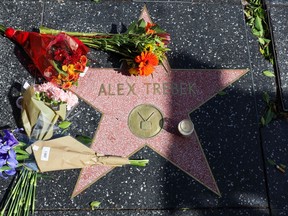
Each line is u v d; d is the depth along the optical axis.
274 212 2.20
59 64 2.19
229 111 2.36
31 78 2.31
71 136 2.21
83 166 2.12
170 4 2.55
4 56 2.34
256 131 2.34
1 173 2.06
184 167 2.23
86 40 2.33
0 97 2.27
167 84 2.37
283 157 2.31
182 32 2.50
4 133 2.11
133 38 2.27
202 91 2.38
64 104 2.21
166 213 2.15
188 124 2.22
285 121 2.38
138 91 2.34
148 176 2.20
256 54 2.51
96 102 2.30
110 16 2.49
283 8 2.60
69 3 2.49
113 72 2.36
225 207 2.19
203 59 2.45
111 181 2.17
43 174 2.14
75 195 2.13
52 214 2.10
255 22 2.57
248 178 2.25
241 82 2.43
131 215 2.13
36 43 2.24
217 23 2.55
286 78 2.45
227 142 2.30
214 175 2.23
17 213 2.07
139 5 2.53
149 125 2.28
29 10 2.45
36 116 2.16
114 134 2.25
